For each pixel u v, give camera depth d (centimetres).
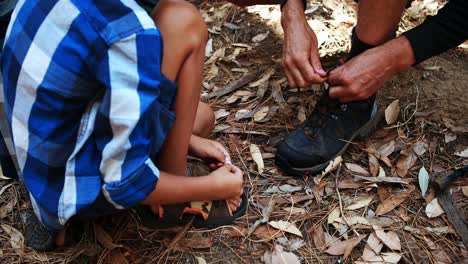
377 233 130
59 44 100
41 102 103
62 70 100
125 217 137
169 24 113
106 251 131
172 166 128
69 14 99
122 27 98
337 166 148
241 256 129
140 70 100
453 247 127
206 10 219
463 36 130
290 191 144
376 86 137
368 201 140
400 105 165
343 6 210
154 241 133
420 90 168
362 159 152
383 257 126
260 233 134
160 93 110
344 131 148
